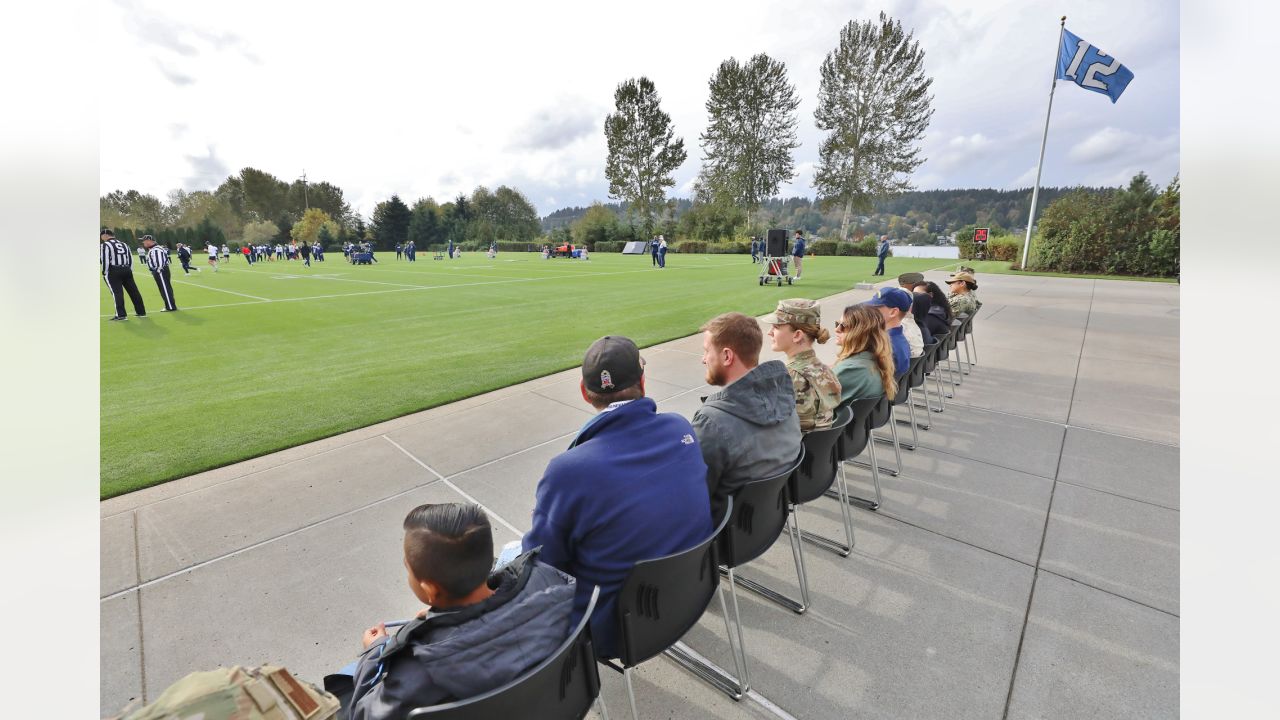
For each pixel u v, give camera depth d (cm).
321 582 258
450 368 637
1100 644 217
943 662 211
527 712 128
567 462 162
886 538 297
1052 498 338
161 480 355
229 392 544
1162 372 639
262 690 107
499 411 490
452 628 120
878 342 320
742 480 219
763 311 1069
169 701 100
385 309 1135
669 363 659
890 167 4609
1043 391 568
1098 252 1984
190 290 1570
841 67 4522
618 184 6125
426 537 121
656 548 168
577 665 147
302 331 879
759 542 222
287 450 405
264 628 228
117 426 449
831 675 206
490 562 126
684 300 1258
